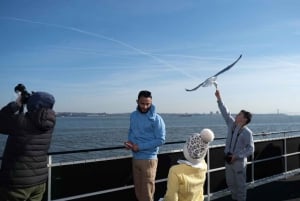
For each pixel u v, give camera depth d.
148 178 4.65
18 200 3.22
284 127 108.06
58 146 49.72
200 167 2.96
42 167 3.37
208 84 5.91
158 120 4.64
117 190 5.12
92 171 4.80
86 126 159.25
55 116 3.46
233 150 5.90
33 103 3.31
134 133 4.68
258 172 7.74
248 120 5.87
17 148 3.21
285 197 6.59
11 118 3.22
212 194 6.61
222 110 6.16
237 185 5.93
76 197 4.59
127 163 5.28
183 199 2.93
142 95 4.59
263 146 7.88
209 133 2.92
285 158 8.54
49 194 4.25
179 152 6.05
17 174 3.18
